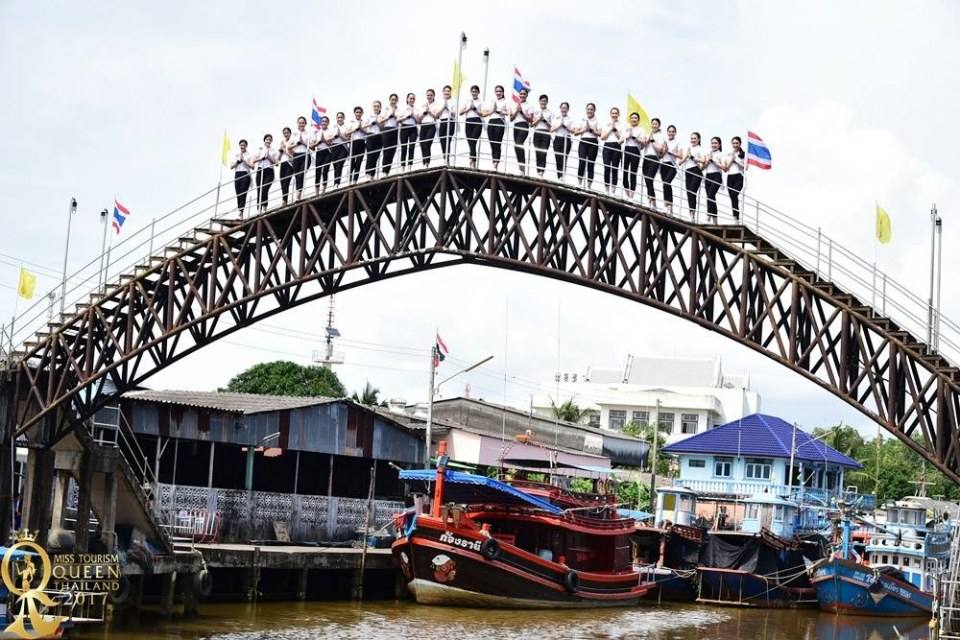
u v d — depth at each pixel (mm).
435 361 55562
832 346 32812
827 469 73312
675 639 43406
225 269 39500
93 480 39750
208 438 48188
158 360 39500
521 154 36469
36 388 38906
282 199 38875
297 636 37188
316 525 51906
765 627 49625
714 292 34531
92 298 39406
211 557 42688
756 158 34812
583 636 42094
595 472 59750
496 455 63531
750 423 73750
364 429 55219
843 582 55750
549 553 50094
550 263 36031
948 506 82000
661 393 119125
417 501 48781
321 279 38938
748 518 67250
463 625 42500
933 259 34344
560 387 125000
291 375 88312
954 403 31578
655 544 60938
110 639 34406
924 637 49906
